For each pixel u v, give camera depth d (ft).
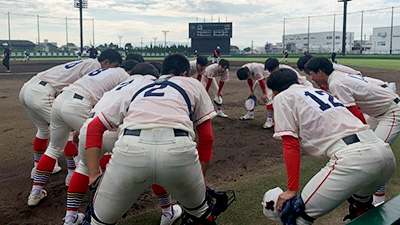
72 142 13.79
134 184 7.64
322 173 8.23
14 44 230.89
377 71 64.75
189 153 7.68
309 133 8.52
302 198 8.29
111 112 8.83
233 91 42.22
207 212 8.86
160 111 7.95
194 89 8.93
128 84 10.18
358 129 8.30
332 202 8.00
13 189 14.08
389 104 12.03
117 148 7.68
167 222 11.05
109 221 8.22
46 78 13.25
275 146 20.10
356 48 221.05
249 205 12.53
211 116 9.10
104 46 224.53
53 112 11.76
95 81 11.87
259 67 23.54
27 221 11.64
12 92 39.11
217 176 15.60
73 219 10.34
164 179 7.61
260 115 28.60
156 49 183.32
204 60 25.94
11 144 19.99
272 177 15.34
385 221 6.78
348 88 11.51
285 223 8.45
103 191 7.90
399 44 204.54
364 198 9.28
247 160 17.74
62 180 15.06
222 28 169.17
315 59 12.03
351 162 7.85
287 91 8.96
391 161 8.30
